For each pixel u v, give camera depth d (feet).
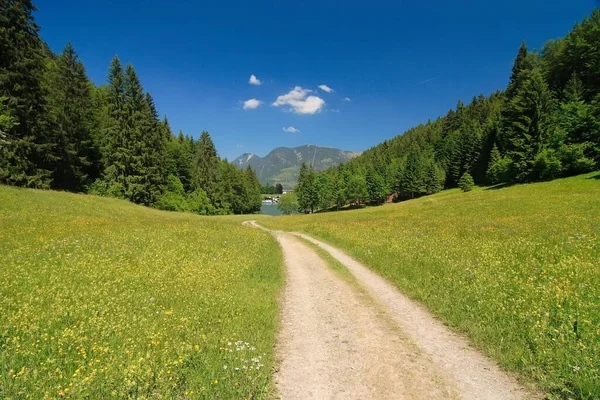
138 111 186.60
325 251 73.26
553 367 19.62
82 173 165.58
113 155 175.42
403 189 378.94
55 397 15.40
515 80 279.49
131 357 19.76
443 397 18.31
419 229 88.89
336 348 24.58
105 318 25.44
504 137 241.76
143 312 27.96
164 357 19.90
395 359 22.62
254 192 462.60
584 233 58.03
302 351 24.25
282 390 19.31
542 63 269.03
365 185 405.18
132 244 57.47
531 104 208.95
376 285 42.34
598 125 180.04
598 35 221.87
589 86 221.05
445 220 107.34
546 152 186.60
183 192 276.41
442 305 32.22
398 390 19.08
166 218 128.26
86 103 167.32
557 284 31.68
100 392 16.37
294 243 90.94
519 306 27.89
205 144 323.98
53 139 139.44
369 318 30.60
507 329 24.88
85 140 167.63
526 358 21.01
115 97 178.91
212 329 26.02
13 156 109.91
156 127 230.27
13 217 73.10
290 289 41.70
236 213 390.63
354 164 595.47
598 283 30.63
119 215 110.63
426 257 51.24
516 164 208.64
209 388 17.75
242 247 66.49
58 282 33.94
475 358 22.47
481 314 28.45
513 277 36.60
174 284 37.06
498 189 205.87
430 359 22.49
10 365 17.90
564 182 159.22
